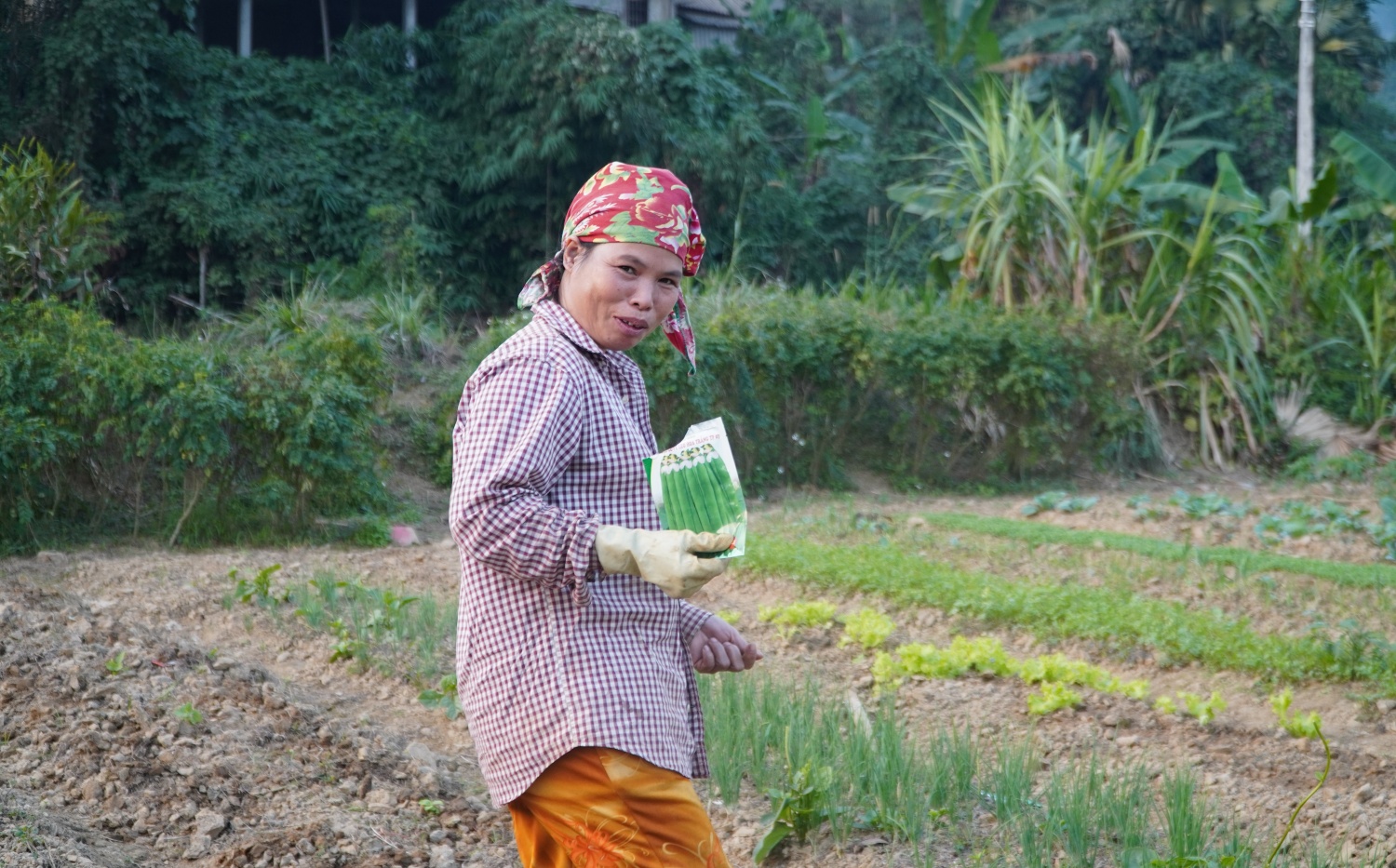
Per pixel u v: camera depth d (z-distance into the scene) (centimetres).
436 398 1275
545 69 1922
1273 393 1540
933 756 461
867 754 456
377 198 1948
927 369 1301
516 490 211
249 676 533
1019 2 3372
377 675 606
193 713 459
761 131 2150
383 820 405
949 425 1375
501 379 219
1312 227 1647
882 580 777
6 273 1048
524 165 1956
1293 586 838
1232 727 556
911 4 3459
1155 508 1141
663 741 221
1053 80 2698
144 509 972
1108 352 1368
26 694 466
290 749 458
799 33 2808
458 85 2069
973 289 1507
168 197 1769
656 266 231
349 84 2062
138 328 1705
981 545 967
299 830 381
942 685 611
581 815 218
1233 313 1495
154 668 510
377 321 1362
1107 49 2880
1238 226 1595
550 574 210
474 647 226
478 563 224
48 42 1722
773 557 829
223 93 1927
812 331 1292
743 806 445
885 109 2570
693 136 2062
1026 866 384
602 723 216
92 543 913
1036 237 1483
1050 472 1407
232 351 1023
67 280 1099
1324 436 1504
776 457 1295
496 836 403
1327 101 2878
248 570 820
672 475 217
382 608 704
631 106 1939
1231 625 709
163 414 908
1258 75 2775
